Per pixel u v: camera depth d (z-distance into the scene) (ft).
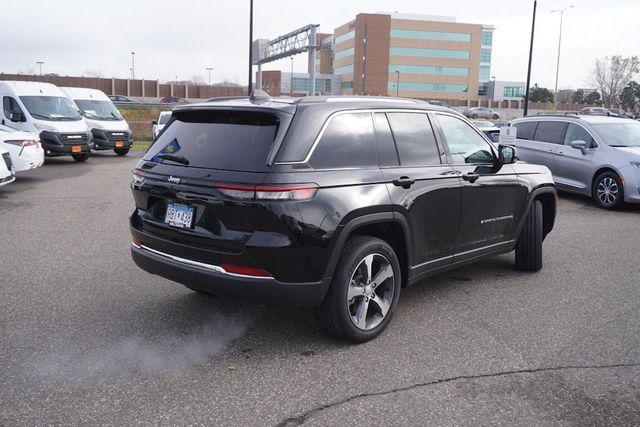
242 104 12.71
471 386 11.19
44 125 52.54
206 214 12.07
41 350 12.65
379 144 13.62
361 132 13.32
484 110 229.66
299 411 10.19
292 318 14.82
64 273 18.62
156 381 11.27
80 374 11.53
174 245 12.59
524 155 39.60
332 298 12.44
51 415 9.95
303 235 11.53
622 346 13.23
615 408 10.44
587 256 21.86
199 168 12.31
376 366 12.03
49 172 48.29
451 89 357.00
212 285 12.02
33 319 14.51
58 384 11.08
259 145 11.87
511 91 397.60
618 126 36.14
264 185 11.29
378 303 13.42
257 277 11.59
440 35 350.02
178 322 14.46
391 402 10.53
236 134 12.42
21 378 11.30
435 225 14.79
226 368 11.88
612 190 33.17
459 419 9.98
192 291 16.93
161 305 15.70
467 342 13.35
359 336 13.01
